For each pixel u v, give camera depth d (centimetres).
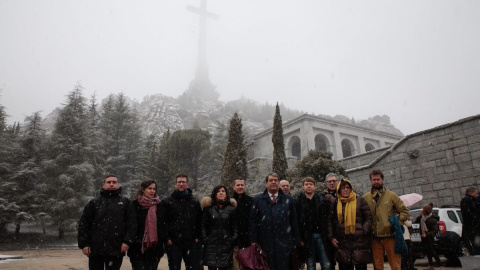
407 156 1418
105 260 478
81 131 3058
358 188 1597
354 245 497
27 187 2738
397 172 1448
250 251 493
